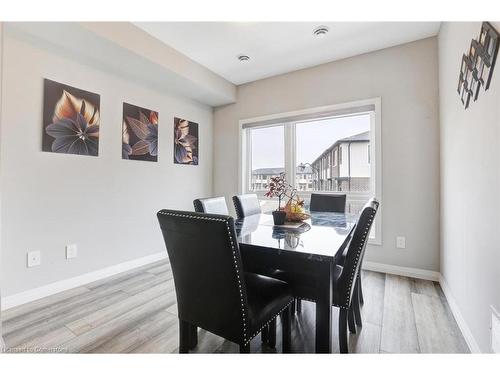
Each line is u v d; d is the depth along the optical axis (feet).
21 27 6.55
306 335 5.48
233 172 13.12
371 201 5.54
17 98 6.70
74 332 5.54
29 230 6.96
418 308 6.61
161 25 7.99
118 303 6.89
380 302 6.96
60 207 7.63
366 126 10.19
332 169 10.88
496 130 3.90
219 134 13.53
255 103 12.39
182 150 11.93
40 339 5.28
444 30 7.52
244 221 6.81
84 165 8.22
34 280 7.06
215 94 11.80
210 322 3.85
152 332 5.55
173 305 6.79
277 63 10.61
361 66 9.83
